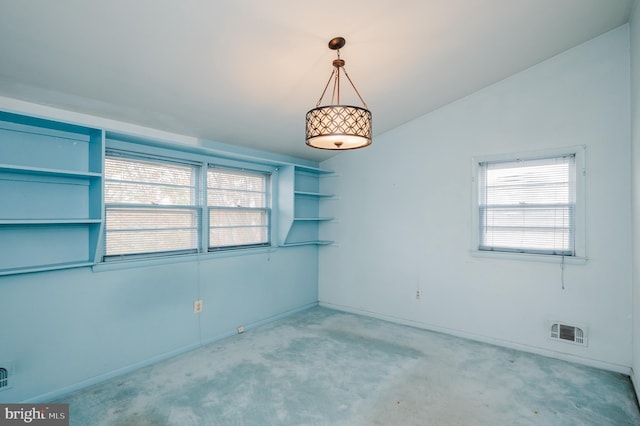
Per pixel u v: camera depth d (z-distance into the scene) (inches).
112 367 103.7
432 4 81.7
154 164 117.8
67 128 93.4
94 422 80.7
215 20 74.8
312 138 72.8
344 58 97.7
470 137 136.1
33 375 88.4
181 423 80.7
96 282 100.7
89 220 93.0
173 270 120.4
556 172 119.9
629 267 106.7
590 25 103.7
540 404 89.5
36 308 89.1
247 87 102.5
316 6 76.1
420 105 138.5
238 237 146.6
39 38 70.0
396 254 157.2
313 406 88.1
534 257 122.1
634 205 101.0
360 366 111.5
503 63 116.5
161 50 80.1
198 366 111.3
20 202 88.3
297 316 167.9
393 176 157.8
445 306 143.2
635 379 97.7
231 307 140.6
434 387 98.1
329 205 182.1
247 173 150.8
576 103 114.8
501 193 130.8
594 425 80.6
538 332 122.3
